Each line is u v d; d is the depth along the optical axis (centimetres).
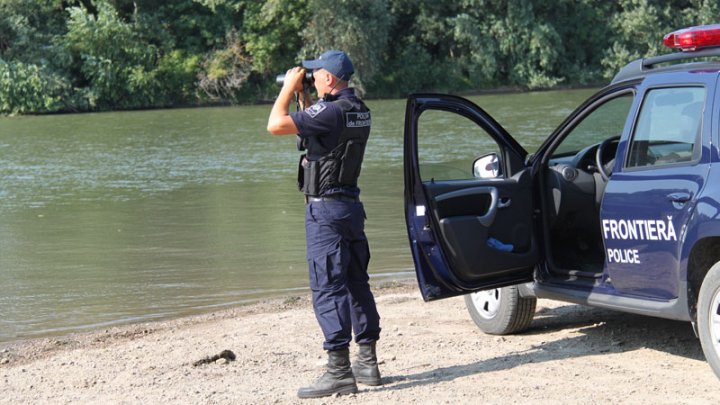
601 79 5656
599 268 625
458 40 5491
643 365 575
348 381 538
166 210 1634
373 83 5281
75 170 2367
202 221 1481
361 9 5134
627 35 5650
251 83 5284
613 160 625
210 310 868
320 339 700
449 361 611
